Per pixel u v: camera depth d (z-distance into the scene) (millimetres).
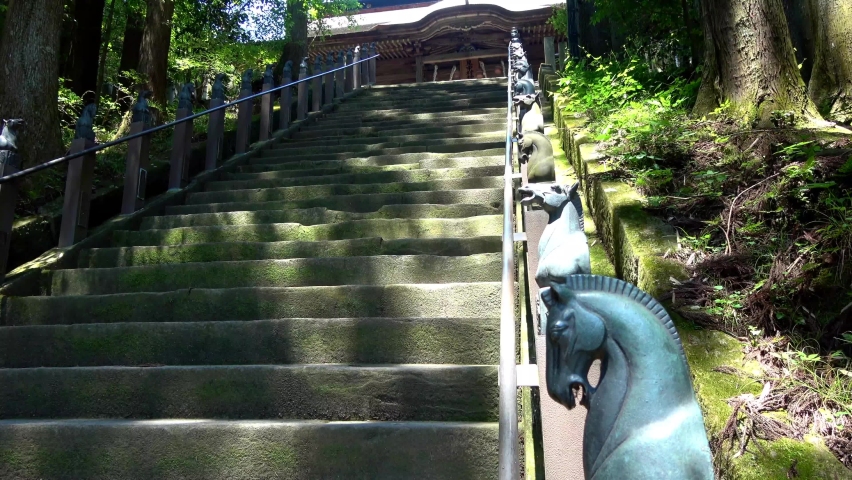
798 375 2215
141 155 6664
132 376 3473
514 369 1725
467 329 3566
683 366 1344
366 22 29641
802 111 4816
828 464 1821
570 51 11844
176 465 2953
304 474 2846
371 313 4102
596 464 1312
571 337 1380
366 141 9078
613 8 9023
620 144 4965
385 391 3203
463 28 25375
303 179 7270
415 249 4996
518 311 3635
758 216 3244
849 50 5121
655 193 3951
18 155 5398
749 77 4977
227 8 16531
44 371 3592
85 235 5922
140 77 11773
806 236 2906
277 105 14797
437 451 2775
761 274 2791
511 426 1577
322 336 3725
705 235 3150
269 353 3762
